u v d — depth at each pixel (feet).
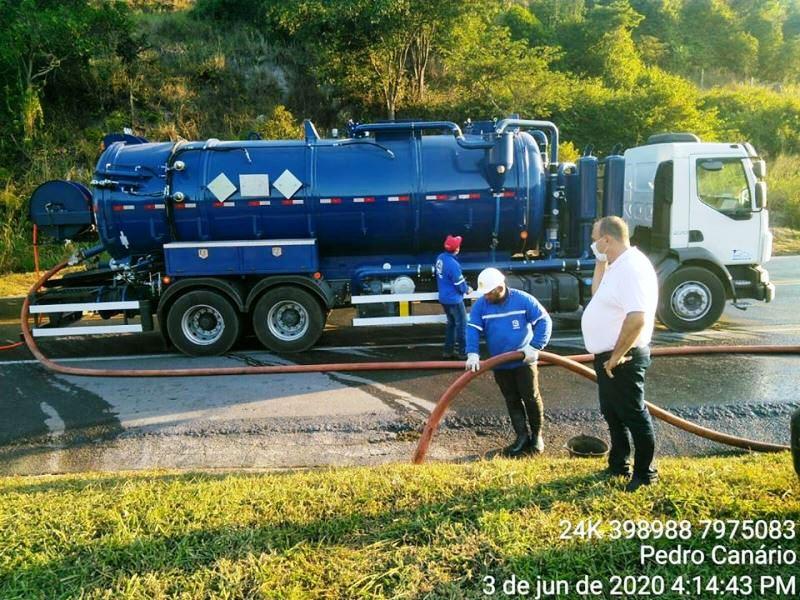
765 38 152.05
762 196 29.76
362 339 31.65
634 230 32.83
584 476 13.93
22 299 44.60
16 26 64.64
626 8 113.09
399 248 29.99
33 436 19.74
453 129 29.27
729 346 26.91
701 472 13.87
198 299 28.45
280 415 21.06
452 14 75.82
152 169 28.25
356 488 13.53
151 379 25.32
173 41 87.56
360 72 78.43
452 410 21.11
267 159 28.43
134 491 13.82
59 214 29.32
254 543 11.52
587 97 87.45
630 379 12.83
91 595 10.21
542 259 30.78
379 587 10.25
